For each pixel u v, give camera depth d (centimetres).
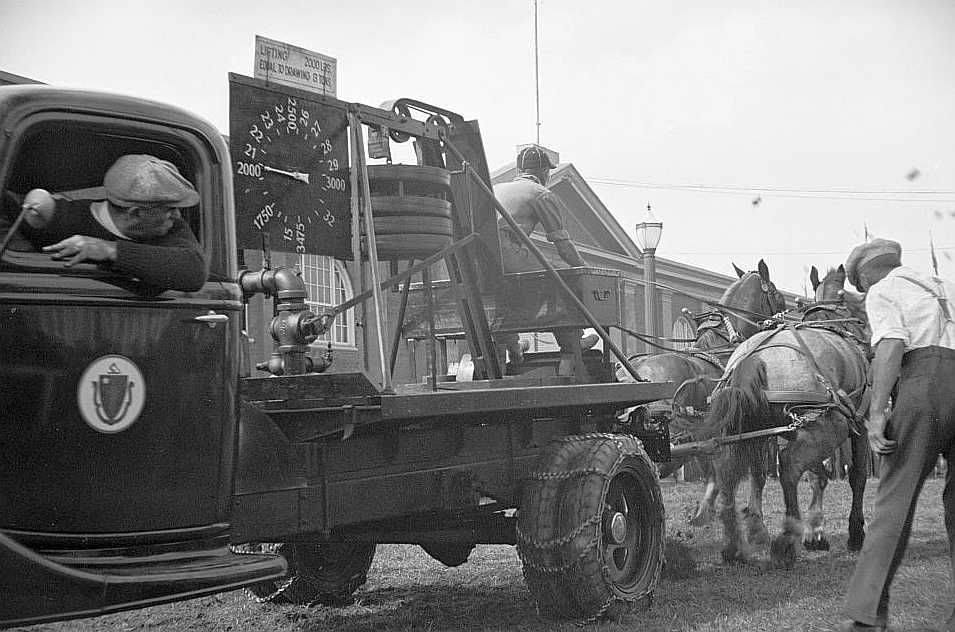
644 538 513
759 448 679
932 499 1006
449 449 461
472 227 586
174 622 502
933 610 487
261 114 432
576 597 462
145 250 315
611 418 582
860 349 763
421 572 643
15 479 299
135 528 321
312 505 380
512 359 670
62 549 309
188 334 333
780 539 647
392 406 365
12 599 282
